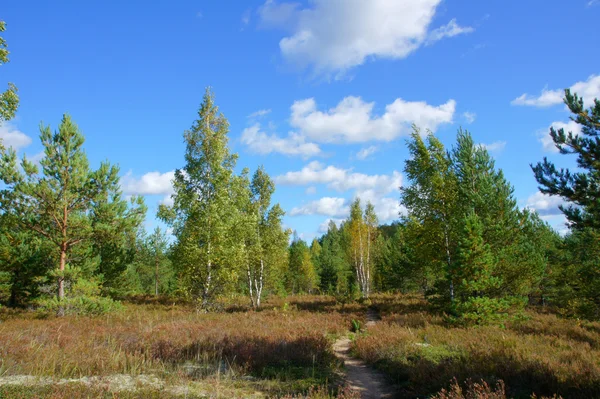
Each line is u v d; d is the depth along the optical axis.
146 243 44.12
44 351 9.88
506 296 18.97
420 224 24.00
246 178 28.70
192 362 10.52
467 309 17.75
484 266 17.89
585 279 16.50
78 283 20.23
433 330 16.28
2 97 13.30
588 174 8.98
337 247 71.38
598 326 18.92
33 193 18.58
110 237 21.23
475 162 23.25
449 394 7.45
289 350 11.91
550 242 29.22
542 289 26.61
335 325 19.31
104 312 19.89
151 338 12.82
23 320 17.08
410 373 9.79
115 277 26.83
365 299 37.06
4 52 13.12
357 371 11.31
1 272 22.25
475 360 10.21
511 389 8.10
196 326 16.31
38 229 19.81
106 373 8.74
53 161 19.45
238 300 37.59
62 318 17.83
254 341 12.87
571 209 9.39
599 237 14.74
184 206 24.50
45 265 22.81
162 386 7.64
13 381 7.64
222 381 8.87
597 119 9.25
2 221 19.08
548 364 9.55
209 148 25.33
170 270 46.34
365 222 46.34
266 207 33.19
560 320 20.31
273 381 9.09
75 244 21.95
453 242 22.78
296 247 60.44
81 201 20.44
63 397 6.54
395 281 45.16
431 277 39.19
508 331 16.05
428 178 23.64
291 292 60.38
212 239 24.39
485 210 20.83
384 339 14.19
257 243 30.70
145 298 35.50
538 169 9.55
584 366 9.37
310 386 8.57
